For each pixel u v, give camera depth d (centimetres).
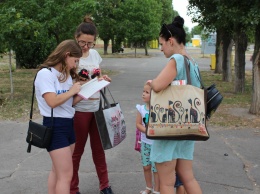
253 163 504
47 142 305
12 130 669
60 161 312
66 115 314
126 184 431
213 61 2080
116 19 2669
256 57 797
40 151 551
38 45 1948
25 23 876
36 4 1030
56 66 314
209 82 1455
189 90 280
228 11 777
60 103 302
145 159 390
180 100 278
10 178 448
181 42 302
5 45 926
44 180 441
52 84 304
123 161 507
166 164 299
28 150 319
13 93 1060
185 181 316
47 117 311
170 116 278
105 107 388
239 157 528
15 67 2008
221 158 522
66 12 1053
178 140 290
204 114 283
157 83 282
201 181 438
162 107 279
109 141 383
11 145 582
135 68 2127
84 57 378
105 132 382
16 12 923
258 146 581
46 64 313
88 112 383
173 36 299
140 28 3216
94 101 384
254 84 809
